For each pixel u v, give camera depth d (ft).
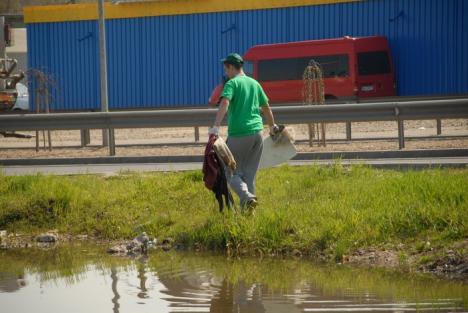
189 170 84.84
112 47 217.77
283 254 57.47
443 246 52.70
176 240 62.95
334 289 47.21
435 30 188.65
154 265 56.29
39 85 209.05
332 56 185.47
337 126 164.25
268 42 203.41
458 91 186.80
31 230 70.28
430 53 189.26
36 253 63.31
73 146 135.03
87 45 219.20
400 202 59.36
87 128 116.78
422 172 69.56
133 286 49.83
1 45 177.88
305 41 186.80
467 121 157.17
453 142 114.93
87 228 69.05
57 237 68.33
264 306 43.57
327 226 57.62
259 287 48.37
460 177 63.67
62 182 77.30
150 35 214.07
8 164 112.78
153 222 66.44
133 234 66.49
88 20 219.00
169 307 44.01
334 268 53.11
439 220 55.21
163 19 213.05
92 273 54.54
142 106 215.51
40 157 118.93
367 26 194.70
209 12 208.44
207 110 114.11
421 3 189.47
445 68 187.93
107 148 129.80
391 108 107.34
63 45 221.25
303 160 101.50
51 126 118.32
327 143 122.42
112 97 218.18
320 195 66.18
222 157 60.54
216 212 63.87
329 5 197.98
